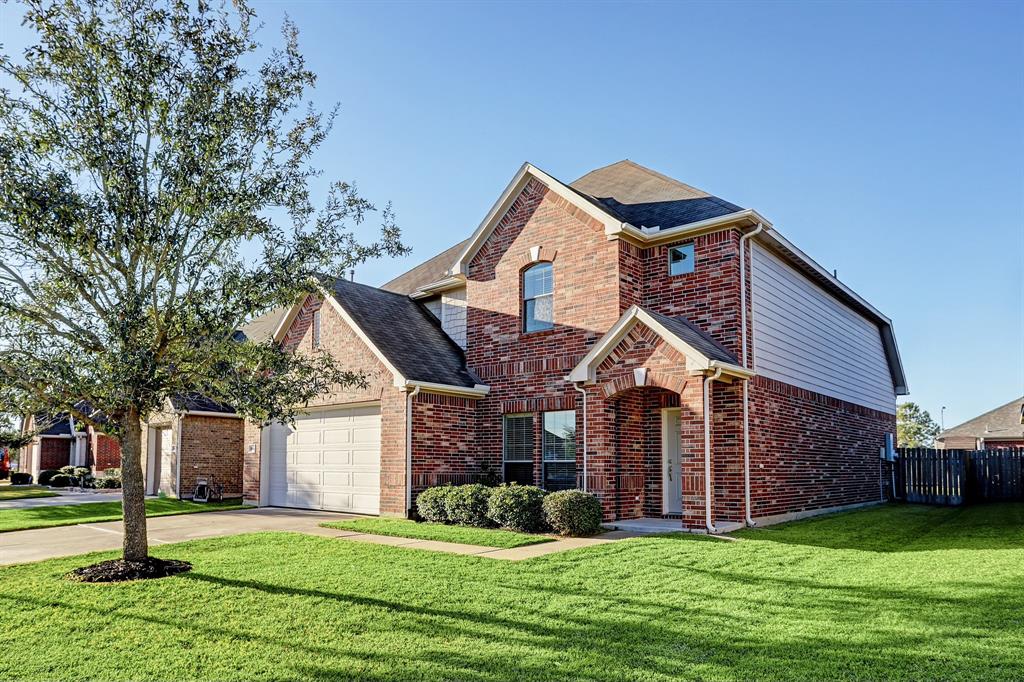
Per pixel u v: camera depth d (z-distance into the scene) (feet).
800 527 46.29
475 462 57.41
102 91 29.30
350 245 34.32
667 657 19.27
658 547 36.50
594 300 51.93
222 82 30.66
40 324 29.37
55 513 57.26
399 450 52.26
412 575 29.81
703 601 25.22
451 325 64.08
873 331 79.46
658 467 50.80
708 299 49.80
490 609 24.31
